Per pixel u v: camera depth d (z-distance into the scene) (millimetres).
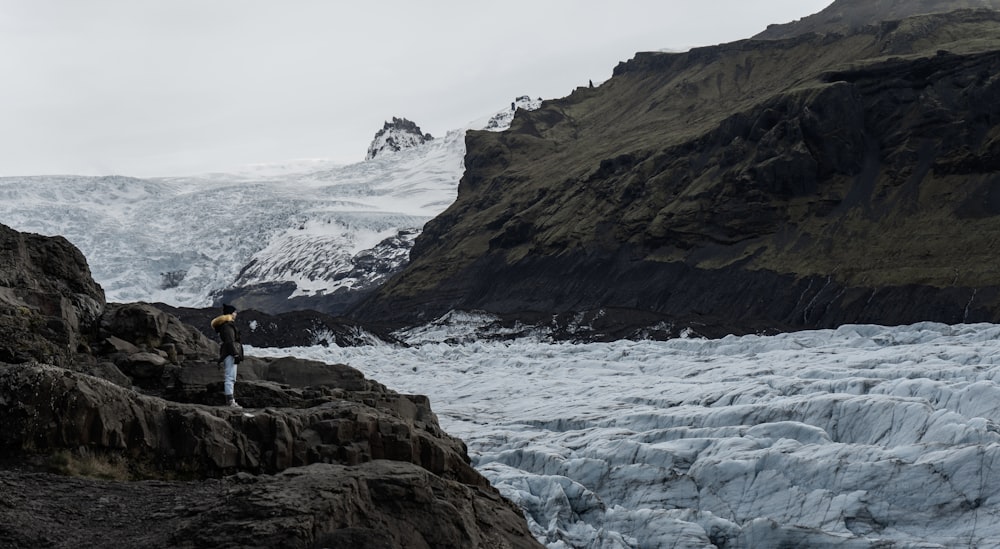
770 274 153750
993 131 156000
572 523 43969
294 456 20594
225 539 13867
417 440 22188
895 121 167875
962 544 41219
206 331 117312
